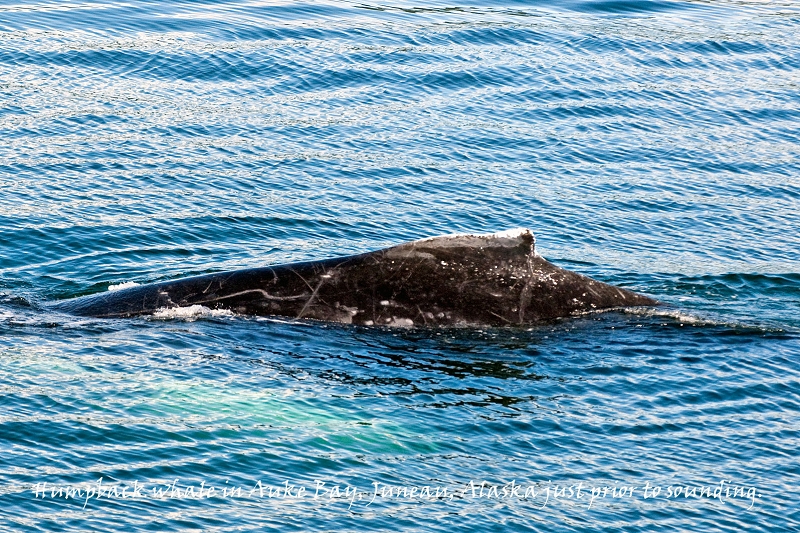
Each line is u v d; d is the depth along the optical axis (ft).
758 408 154.40
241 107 328.90
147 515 120.98
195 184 268.00
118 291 184.34
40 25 393.91
